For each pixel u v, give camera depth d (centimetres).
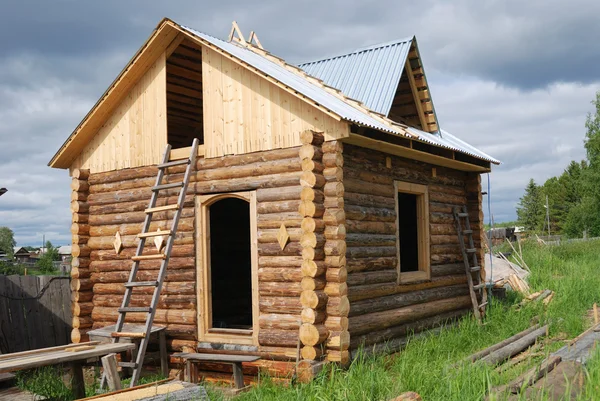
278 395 780
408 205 1427
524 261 2236
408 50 1207
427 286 1177
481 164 1344
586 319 1300
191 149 1016
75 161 1177
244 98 980
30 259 6512
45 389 875
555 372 662
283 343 909
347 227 945
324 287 890
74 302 1123
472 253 1344
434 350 1007
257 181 952
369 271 1002
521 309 1352
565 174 7056
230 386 941
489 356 891
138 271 1065
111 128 1128
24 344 1171
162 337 994
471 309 1336
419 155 1105
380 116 993
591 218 4666
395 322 1041
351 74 1241
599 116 4512
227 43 1163
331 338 877
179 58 1102
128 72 1065
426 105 1273
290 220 920
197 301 1002
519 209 7662
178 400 701
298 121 926
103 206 1127
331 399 721
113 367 788
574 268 2045
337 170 892
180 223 1024
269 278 930
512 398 595
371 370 777
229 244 1445
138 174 1086
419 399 648
